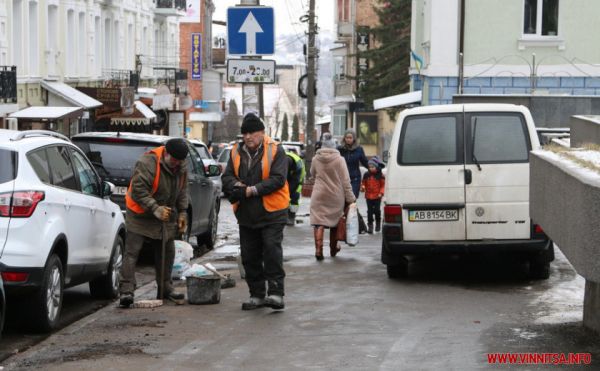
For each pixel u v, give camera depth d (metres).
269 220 14.48
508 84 42.00
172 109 72.75
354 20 103.50
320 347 11.81
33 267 12.79
